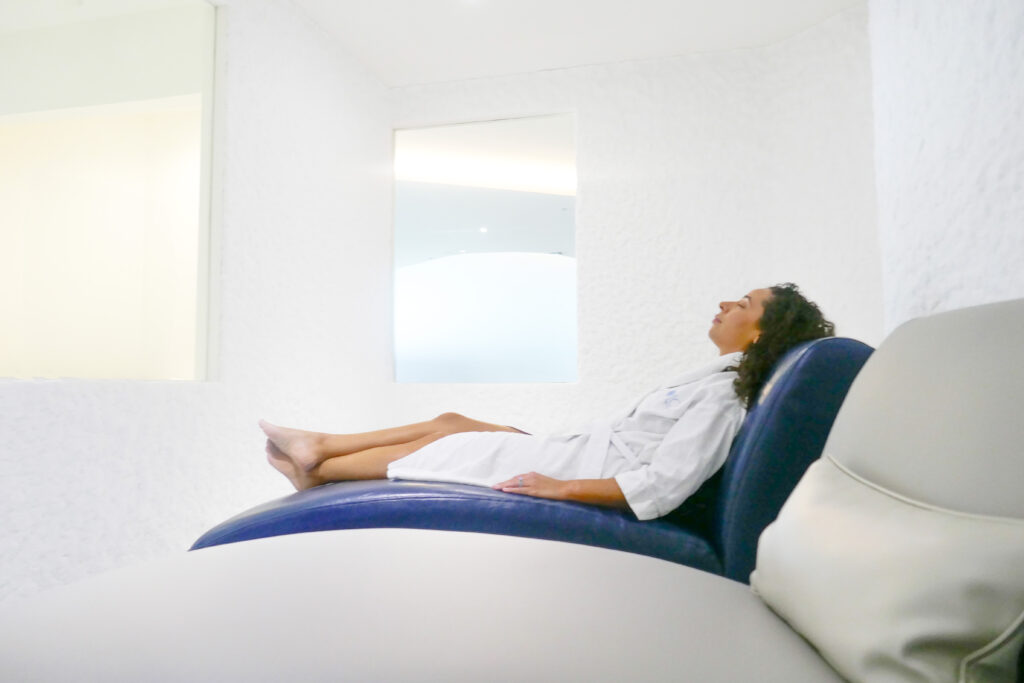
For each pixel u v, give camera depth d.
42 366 1.70
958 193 1.02
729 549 1.16
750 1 2.90
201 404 2.25
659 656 0.52
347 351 3.27
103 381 1.86
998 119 0.89
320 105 3.07
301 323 2.88
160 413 2.07
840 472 0.70
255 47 2.59
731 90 3.31
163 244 2.15
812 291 3.09
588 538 1.25
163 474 2.07
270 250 2.67
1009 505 0.48
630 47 3.30
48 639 0.52
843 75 2.97
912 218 1.23
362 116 3.46
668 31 3.15
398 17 3.02
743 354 1.51
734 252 3.28
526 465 1.50
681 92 3.37
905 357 0.71
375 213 3.59
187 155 2.27
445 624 0.57
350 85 3.34
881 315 2.84
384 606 0.61
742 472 1.16
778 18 3.04
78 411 1.78
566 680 0.47
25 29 1.69
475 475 1.49
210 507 2.28
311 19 3.00
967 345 0.62
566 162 3.69
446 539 0.88
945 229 1.07
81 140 1.84
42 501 1.67
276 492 2.65
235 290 2.46
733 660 0.52
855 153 2.93
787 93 3.20
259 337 2.60
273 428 1.74
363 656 0.50
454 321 3.68
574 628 0.57
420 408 3.63
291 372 2.80
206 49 2.39
